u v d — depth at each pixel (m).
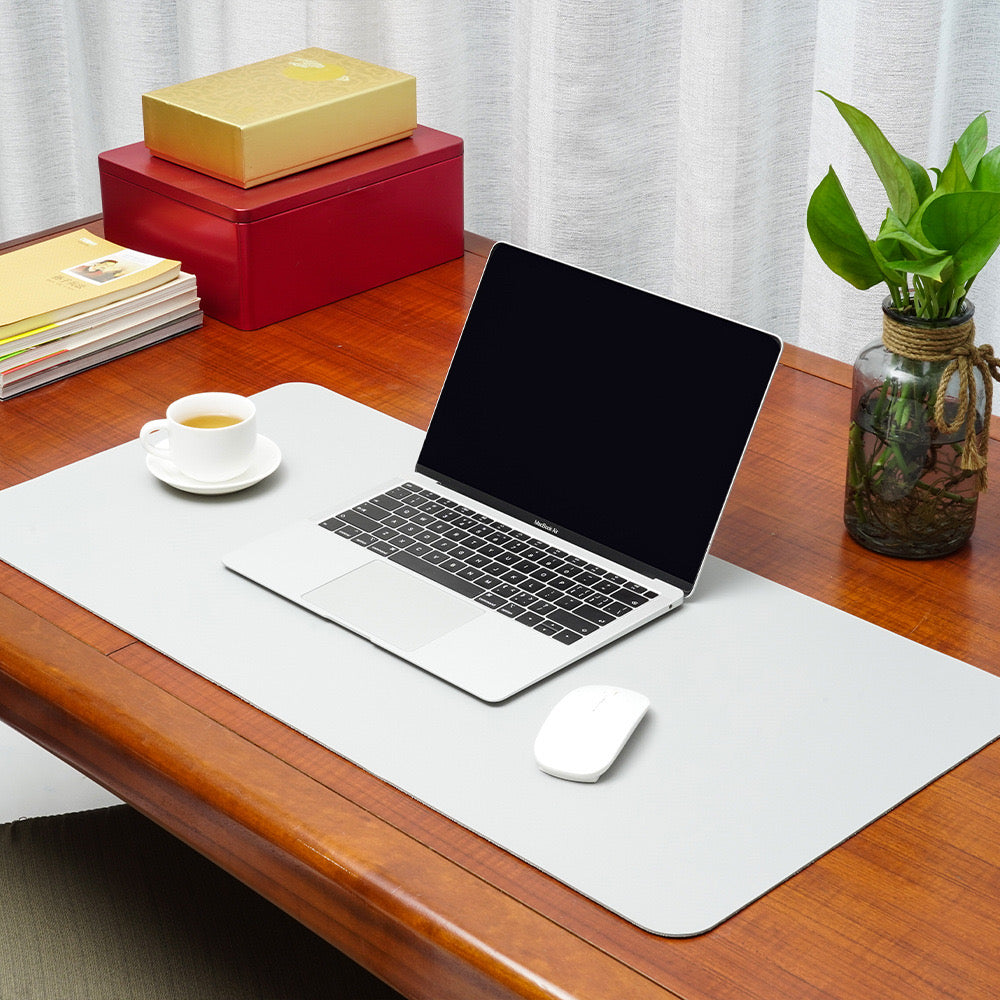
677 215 1.95
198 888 1.21
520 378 1.21
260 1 2.13
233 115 1.52
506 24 2.07
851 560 1.14
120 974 1.11
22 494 1.23
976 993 0.76
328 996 1.11
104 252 1.55
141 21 2.25
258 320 1.53
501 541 1.15
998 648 1.04
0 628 1.06
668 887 0.82
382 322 1.55
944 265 1.02
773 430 1.32
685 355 1.12
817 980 0.77
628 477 1.13
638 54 1.91
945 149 1.82
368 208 1.59
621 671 1.01
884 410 1.09
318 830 0.87
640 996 0.76
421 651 1.02
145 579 1.11
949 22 1.72
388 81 1.63
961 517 1.12
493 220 2.23
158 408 1.37
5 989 1.09
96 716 0.98
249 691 0.99
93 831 1.28
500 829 0.87
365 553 1.13
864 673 1.00
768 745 0.93
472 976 0.80
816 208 1.08
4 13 2.29
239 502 1.21
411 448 1.30
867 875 0.84
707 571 1.12
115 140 2.39
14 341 1.38
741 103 1.82
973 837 0.87
